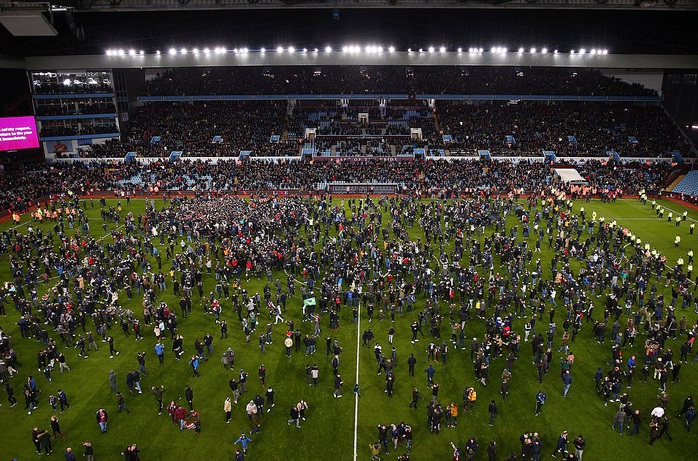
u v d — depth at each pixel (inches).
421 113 3538.4
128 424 965.8
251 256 1626.5
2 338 1178.6
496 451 895.7
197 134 3240.7
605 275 1528.1
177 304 1435.8
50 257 1636.3
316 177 2753.4
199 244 1758.1
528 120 3385.8
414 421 976.3
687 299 1409.9
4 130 2723.9
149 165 2898.6
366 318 1368.1
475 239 1913.1
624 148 3061.0
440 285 1418.6
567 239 1782.7
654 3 2282.2
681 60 2997.0
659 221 2237.9
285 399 1038.4
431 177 2726.4
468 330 1302.9
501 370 1137.4
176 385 1079.0
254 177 2746.1
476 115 3467.0
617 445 913.5
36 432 877.2
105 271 1590.8
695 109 3157.0
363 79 3585.1
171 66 3058.6
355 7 2368.4
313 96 3348.9
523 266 1640.0
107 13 2554.1
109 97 3139.8
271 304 1332.4
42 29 1487.5
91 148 3115.2
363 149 3176.7
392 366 1080.8
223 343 1242.0
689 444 918.4
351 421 975.6
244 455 884.0
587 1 2306.8
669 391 1066.1
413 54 3038.9
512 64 3046.3
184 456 885.8
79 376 1114.1
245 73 3710.6
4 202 2330.2
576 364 1156.5
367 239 1851.6
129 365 1153.4
